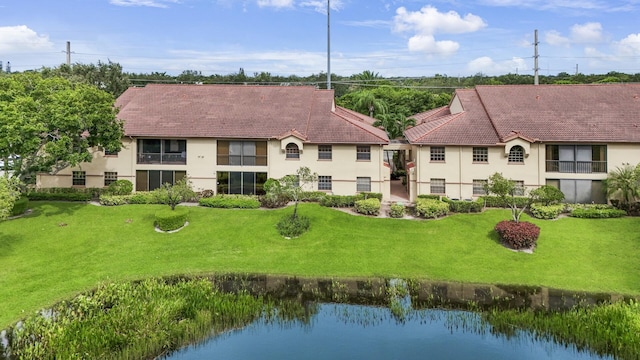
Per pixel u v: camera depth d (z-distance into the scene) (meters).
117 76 62.03
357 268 24.80
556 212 30.81
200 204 34.41
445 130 36.56
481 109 39.50
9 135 27.20
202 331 17.91
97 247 26.98
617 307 18.98
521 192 34.53
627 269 23.67
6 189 23.75
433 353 16.27
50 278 22.61
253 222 30.91
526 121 36.25
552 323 18.05
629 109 36.25
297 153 37.47
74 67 59.56
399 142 43.53
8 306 19.52
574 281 22.67
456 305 20.48
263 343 17.09
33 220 30.42
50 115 29.27
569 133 34.22
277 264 25.33
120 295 20.14
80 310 18.64
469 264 24.91
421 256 25.98
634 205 31.38
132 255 26.02
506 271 24.00
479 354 16.17
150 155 38.41
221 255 26.41
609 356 15.91
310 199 36.12
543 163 34.56
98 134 32.97
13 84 30.55
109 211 32.78
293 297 21.45
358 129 37.69
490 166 35.28
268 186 34.22
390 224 30.31
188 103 42.41
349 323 18.86
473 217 31.03
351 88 99.88
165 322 17.86
